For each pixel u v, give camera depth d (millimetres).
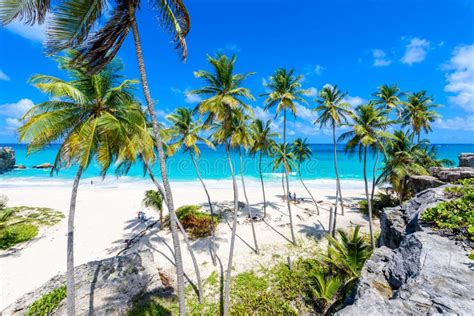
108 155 8641
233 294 13102
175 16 7723
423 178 15805
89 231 21156
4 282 14180
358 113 17953
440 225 6391
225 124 13820
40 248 18062
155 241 19156
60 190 35781
